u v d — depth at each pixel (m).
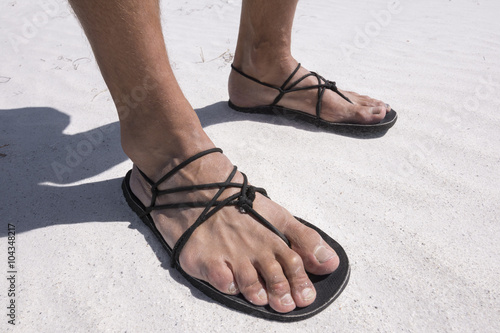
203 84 0.82
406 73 0.85
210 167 0.46
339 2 1.38
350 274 0.45
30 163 0.60
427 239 0.48
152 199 0.48
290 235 0.45
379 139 0.66
